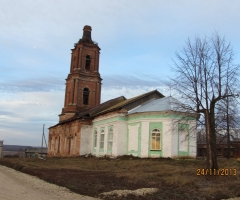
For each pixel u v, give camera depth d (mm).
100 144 36125
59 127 49812
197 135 22422
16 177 18547
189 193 12055
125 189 12906
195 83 18031
